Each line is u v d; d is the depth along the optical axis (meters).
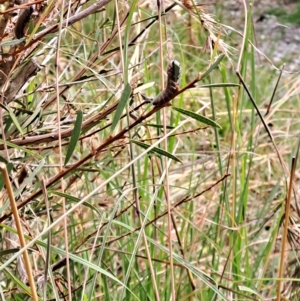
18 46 0.62
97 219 0.80
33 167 0.74
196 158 1.27
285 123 1.50
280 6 3.98
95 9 0.62
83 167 0.68
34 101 0.78
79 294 0.76
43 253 0.69
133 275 0.82
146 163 0.85
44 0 0.57
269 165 1.17
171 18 1.29
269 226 1.12
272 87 1.97
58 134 0.57
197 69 1.72
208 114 1.47
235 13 2.49
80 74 0.73
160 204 0.85
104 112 0.60
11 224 0.70
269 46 3.01
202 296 0.81
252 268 0.99
